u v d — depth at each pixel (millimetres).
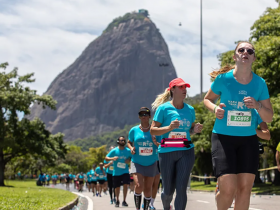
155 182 10180
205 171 45625
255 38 28734
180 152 6684
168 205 7035
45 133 44562
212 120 31078
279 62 24016
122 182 14117
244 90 5527
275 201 14570
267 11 29281
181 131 6781
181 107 6938
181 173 6621
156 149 9250
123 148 13047
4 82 40469
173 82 6895
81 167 129875
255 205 12539
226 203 5371
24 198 13305
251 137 5516
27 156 47125
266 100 5625
